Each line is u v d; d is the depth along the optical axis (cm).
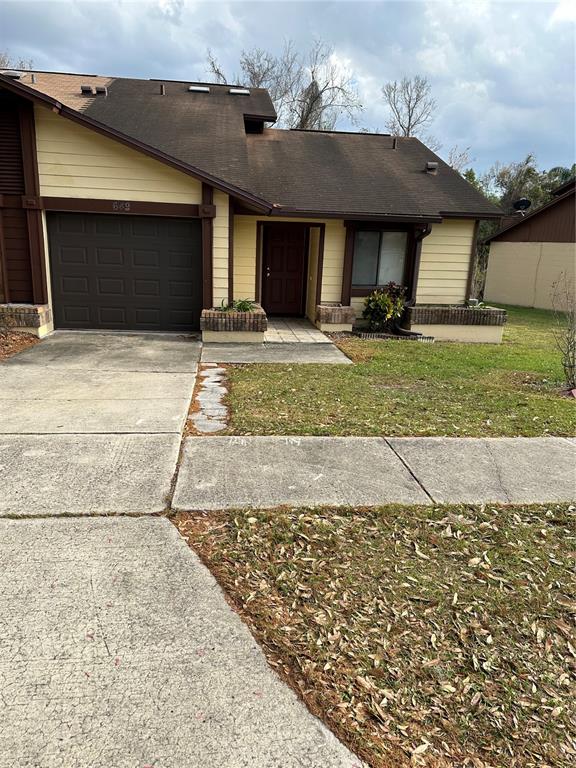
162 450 382
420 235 1018
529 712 179
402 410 511
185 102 1241
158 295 892
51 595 225
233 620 216
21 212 816
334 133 1372
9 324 800
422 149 1337
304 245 1179
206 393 548
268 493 322
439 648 206
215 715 172
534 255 1898
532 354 891
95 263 865
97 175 818
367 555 265
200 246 878
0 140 789
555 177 3272
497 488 343
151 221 859
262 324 852
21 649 195
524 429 462
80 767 152
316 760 159
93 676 184
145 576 241
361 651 203
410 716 176
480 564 262
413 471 364
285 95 2855
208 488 325
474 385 637
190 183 839
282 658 198
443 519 302
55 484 322
